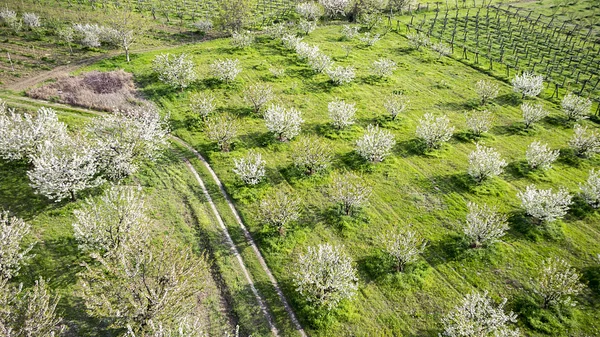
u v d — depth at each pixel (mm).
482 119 39125
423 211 29922
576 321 22203
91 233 22766
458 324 19766
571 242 27531
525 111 40938
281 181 32031
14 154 30422
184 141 36250
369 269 24969
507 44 63969
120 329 20375
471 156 33062
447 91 48500
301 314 22125
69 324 20484
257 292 23266
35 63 47562
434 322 21953
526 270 25250
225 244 26188
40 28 56562
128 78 45562
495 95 45219
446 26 71688
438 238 27516
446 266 25484
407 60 57031
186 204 29172
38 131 30812
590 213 30078
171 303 18859
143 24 54750
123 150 29812
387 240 26906
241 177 30828
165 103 41500
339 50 58594
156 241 25547
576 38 66562
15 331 17531
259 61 53062
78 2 66875
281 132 36219
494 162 31969
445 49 59031
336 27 69500
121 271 19234
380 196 31156
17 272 22594
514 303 23125
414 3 81938
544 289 22641
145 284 18500
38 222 26406
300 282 21891
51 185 26062
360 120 41125
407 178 33250
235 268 24578
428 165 35031
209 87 45375
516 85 47156
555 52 61125
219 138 34469
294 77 49250
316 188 31422
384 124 40625
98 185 29375
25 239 24969
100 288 18922
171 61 45719
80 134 31734
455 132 39969
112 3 68438
